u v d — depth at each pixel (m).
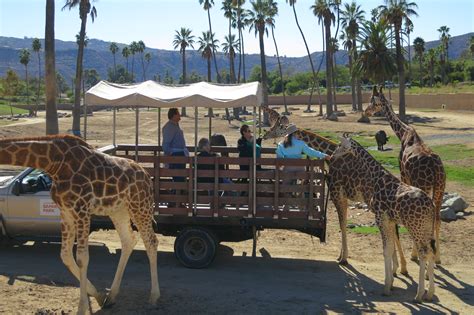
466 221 12.48
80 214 6.85
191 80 152.00
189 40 82.62
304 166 8.91
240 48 68.50
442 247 10.71
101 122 49.91
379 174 8.46
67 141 6.95
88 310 7.06
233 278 8.67
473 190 16.03
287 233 11.75
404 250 10.62
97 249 10.25
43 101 94.00
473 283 8.73
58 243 10.46
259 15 59.97
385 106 10.84
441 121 48.38
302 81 129.50
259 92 9.19
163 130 9.93
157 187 9.09
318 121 53.00
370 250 10.56
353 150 8.92
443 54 102.38
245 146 9.70
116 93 9.48
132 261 9.52
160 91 9.55
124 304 7.40
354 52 59.28
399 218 7.87
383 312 7.34
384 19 49.69
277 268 9.31
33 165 6.75
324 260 9.88
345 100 88.75
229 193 9.27
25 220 9.58
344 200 9.52
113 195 7.09
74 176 6.83
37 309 7.05
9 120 54.78
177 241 9.05
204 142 9.54
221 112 71.88
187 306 7.34
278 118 10.09
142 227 7.48
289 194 9.31
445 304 7.72
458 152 24.98
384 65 50.00
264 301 7.63
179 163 9.07
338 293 8.12
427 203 7.66
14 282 8.08
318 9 58.06
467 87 73.81
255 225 8.98
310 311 7.30
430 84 97.19
